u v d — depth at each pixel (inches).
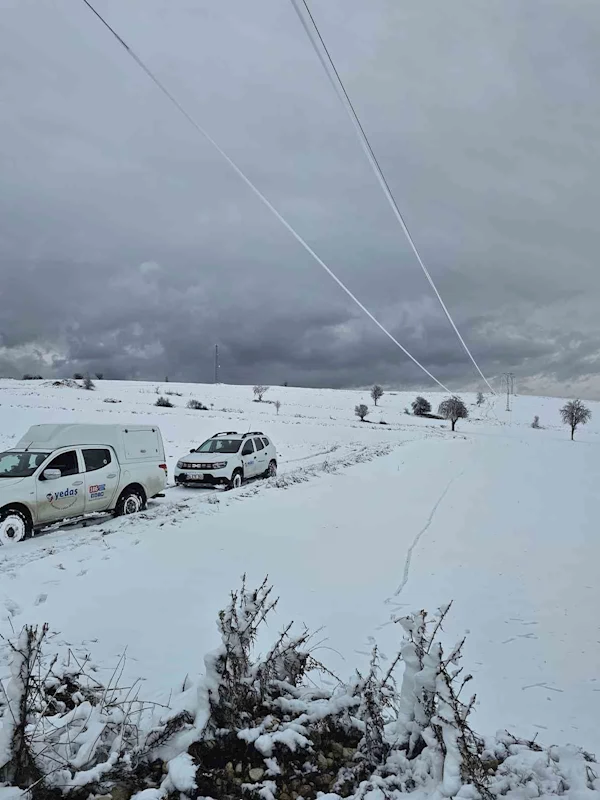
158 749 119.3
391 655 205.0
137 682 162.7
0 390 3009.4
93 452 459.5
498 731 142.1
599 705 173.8
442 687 110.2
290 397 4557.1
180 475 662.5
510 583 299.4
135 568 296.8
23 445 456.1
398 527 432.5
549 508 528.4
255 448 741.9
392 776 111.0
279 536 386.6
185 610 237.1
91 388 3932.1
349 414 3380.9
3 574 274.5
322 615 243.0
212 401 3622.0
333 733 129.8
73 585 264.2
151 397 3489.2
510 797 106.6
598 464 1003.3
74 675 154.3
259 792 109.6
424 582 298.2
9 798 100.1
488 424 3373.5
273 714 130.6
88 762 113.5
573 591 285.3
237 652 126.7
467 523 452.4
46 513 405.4
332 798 106.7
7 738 106.6
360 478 709.9
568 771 120.6
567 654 212.2
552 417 4042.8
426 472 801.6
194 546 348.2
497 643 222.8
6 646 184.9
